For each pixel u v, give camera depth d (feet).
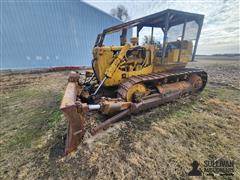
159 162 7.59
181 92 15.52
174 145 8.90
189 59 16.37
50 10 39.29
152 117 12.31
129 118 11.97
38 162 7.71
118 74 12.50
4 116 13.34
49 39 40.40
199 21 14.74
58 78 31.01
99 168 7.22
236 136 9.77
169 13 12.34
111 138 9.45
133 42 13.34
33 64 38.63
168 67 15.37
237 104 15.14
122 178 6.70
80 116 8.07
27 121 12.23
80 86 13.12
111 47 12.61
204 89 20.62
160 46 15.58
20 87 23.71
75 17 44.55
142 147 8.69
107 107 9.54
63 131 10.35
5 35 34.19
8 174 7.06
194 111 13.51
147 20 14.35
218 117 12.39
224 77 30.48
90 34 49.88
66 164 7.50
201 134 10.03
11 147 8.97
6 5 33.42
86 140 9.14
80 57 48.11
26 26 36.52
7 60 35.12
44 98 18.15
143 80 11.95
